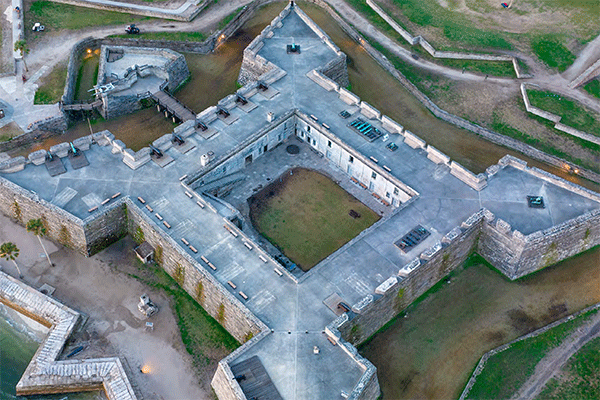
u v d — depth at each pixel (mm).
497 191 97125
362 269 86125
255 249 87875
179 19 137500
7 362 82500
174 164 98625
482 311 89250
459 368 82500
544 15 143625
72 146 97750
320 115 108812
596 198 95312
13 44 126875
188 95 121312
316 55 121438
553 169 109000
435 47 133750
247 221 99188
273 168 107750
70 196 92625
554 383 81000
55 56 124688
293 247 95812
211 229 90125
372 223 100000
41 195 92375
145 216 89875
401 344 85125
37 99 114688
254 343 77312
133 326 85375
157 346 83500
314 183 105875
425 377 81500
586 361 83438
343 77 123812
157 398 78375
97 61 125562
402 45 134125
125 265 92625
